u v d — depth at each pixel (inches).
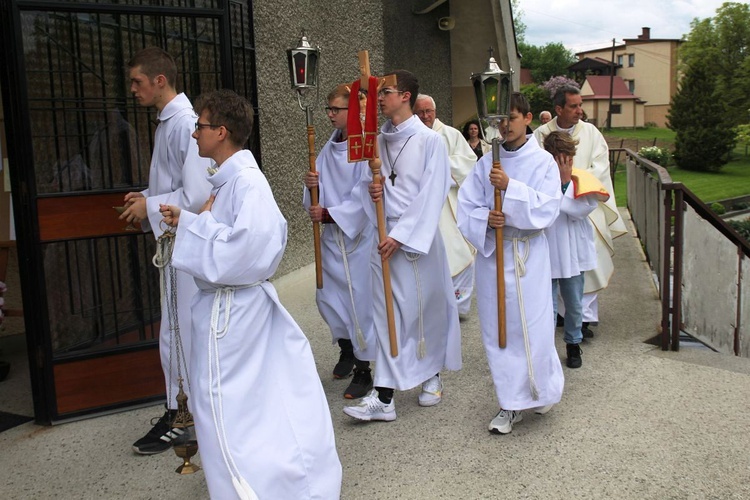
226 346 104.3
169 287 137.3
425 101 222.4
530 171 143.9
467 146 233.5
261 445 103.3
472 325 224.7
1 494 130.4
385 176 153.6
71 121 158.6
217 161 111.5
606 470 129.2
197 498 127.2
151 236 167.8
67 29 158.4
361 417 150.3
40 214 152.1
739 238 206.4
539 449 138.1
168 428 143.0
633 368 178.5
